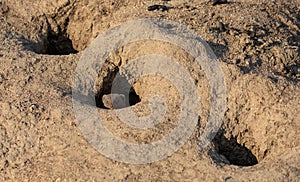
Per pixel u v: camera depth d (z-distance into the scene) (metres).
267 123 1.40
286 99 1.41
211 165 1.34
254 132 1.42
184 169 1.33
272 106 1.41
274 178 1.32
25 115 1.41
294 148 1.36
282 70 1.47
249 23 1.54
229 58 1.48
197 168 1.33
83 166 1.34
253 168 1.34
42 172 1.35
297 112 1.39
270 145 1.40
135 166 1.33
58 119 1.40
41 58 1.53
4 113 1.42
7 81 1.48
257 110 1.42
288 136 1.38
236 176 1.32
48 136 1.39
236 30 1.53
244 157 1.42
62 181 1.33
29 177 1.36
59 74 1.50
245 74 1.44
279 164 1.34
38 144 1.38
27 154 1.38
